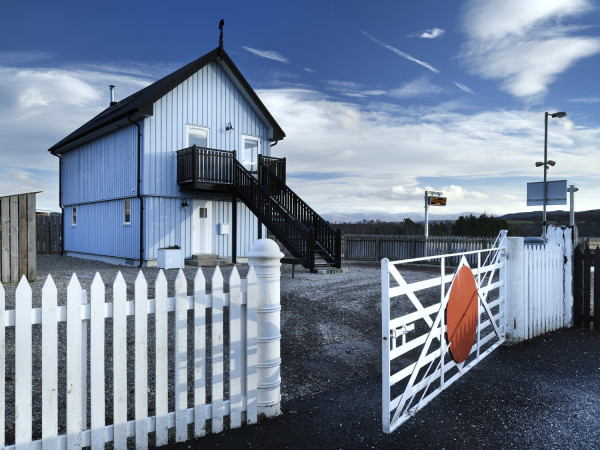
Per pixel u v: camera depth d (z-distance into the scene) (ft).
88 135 64.54
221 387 11.98
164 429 11.10
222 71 60.34
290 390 15.48
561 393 15.07
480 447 11.34
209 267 54.03
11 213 33.99
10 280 33.88
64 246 79.87
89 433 10.12
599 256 24.48
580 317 25.29
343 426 12.50
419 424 12.67
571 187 66.49
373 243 71.31
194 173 52.75
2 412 9.17
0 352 9.14
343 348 21.15
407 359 19.54
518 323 21.33
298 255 48.19
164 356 11.07
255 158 64.13
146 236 54.13
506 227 125.08
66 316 9.72
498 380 16.37
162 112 54.90
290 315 26.78
